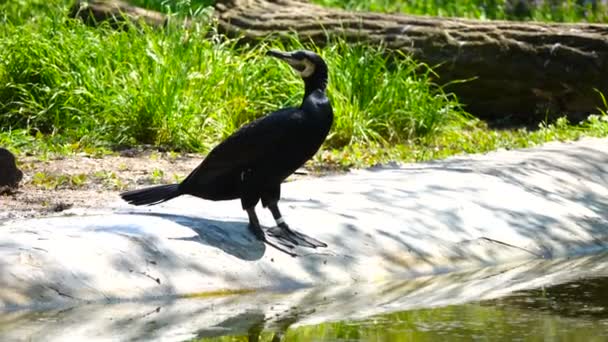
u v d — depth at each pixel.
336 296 10.05
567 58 19.56
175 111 16.89
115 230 10.35
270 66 18.62
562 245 12.30
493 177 13.66
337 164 15.88
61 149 15.90
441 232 11.77
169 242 10.23
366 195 12.45
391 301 9.89
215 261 10.19
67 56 17.81
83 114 17.00
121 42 18.19
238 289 10.03
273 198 10.72
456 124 19.17
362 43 20.19
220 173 10.46
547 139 17.61
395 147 17.36
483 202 12.66
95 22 19.59
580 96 19.64
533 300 9.95
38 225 10.63
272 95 18.22
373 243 11.16
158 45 18.02
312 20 20.94
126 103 16.86
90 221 10.77
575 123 19.91
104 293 9.53
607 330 8.78
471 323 9.04
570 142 17.02
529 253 11.97
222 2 21.75
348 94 18.36
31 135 17.16
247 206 10.62
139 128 16.83
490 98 20.31
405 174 13.90
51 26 18.73
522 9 27.97
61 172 14.52
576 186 13.94
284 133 10.26
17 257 9.59
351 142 17.45
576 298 10.03
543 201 13.12
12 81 17.59
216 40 20.52
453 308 9.62
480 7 27.84
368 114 18.23
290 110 10.41
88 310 9.27
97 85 17.28
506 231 12.18
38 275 9.47
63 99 17.28
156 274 9.84
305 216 11.41
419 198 12.50
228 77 18.03
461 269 11.33
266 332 8.73
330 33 20.62
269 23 21.05
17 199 12.73
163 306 9.48
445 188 12.98
